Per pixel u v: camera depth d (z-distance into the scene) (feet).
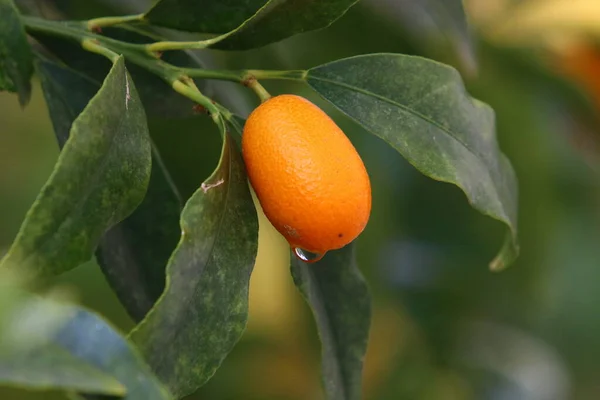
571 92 2.06
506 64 2.05
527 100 2.04
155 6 1.21
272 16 1.16
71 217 1.06
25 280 1.04
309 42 1.75
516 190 1.30
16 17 1.20
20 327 0.98
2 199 1.99
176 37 1.50
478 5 2.03
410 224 2.11
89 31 1.23
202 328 1.10
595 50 1.98
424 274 2.16
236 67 1.68
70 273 1.76
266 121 1.12
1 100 2.04
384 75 1.22
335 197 1.10
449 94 1.23
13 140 2.06
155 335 1.07
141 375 1.01
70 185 1.05
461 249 2.12
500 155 1.28
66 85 1.29
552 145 2.16
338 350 1.26
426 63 1.22
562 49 2.01
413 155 1.20
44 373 0.97
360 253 1.96
